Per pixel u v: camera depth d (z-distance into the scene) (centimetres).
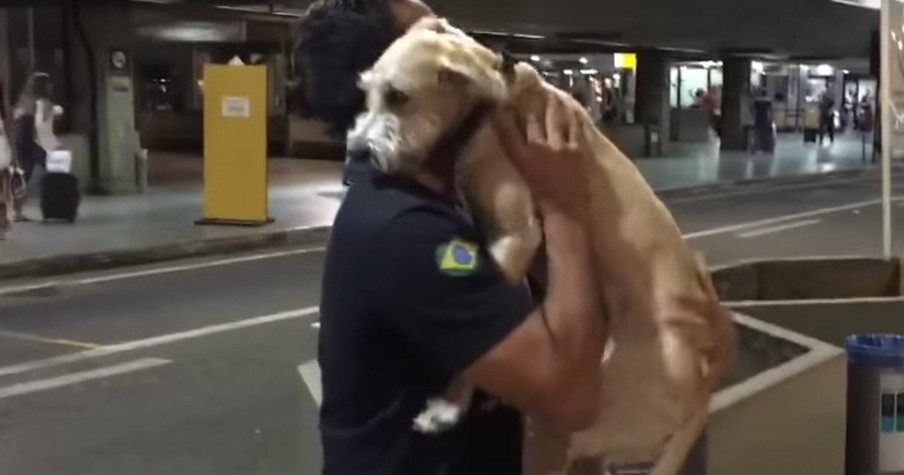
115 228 1720
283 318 1120
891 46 784
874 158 3966
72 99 2222
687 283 246
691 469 284
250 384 860
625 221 238
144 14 2312
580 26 3178
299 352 970
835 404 439
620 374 240
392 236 214
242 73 1775
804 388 416
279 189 2380
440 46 216
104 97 2214
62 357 953
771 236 1886
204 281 1355
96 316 1133
